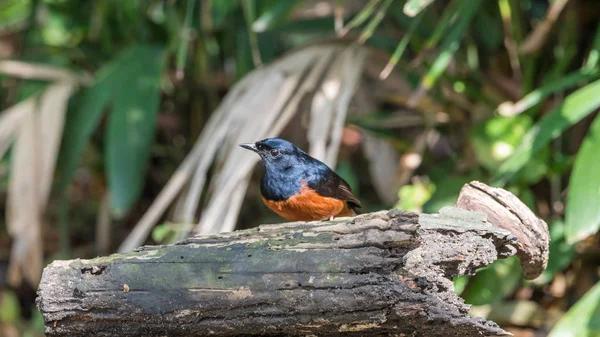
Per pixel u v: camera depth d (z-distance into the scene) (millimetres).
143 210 13641
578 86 10711
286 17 10641
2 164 13102
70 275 5203
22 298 13930
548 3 11898
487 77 10945
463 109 10820
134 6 12570
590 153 7844
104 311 5188
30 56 13297
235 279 5113
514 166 8539
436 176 11266
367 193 14133
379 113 11508
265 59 12570
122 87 10875
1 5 14227
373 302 4949
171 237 10320
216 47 12844
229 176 8961
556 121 8336
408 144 11305
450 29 10406
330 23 12039
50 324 5234
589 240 9859
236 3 12500
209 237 5363
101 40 13000
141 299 5156
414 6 8133
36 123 10977
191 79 12703
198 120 13031
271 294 5074
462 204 6023
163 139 13422
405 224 4973
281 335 5340
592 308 8125
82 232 13914
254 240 5246
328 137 10094
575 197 7711
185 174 9156
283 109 9766
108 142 10562
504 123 9828
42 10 13383
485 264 5477
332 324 5074
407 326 5125
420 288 4992
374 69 11031
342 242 5066
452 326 5074
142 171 10531
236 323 5160
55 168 12633
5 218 14336
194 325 5203
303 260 5062
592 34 11148
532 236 5891
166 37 12797
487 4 11102
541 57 11109
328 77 9812
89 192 13883
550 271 9578
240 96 9789
